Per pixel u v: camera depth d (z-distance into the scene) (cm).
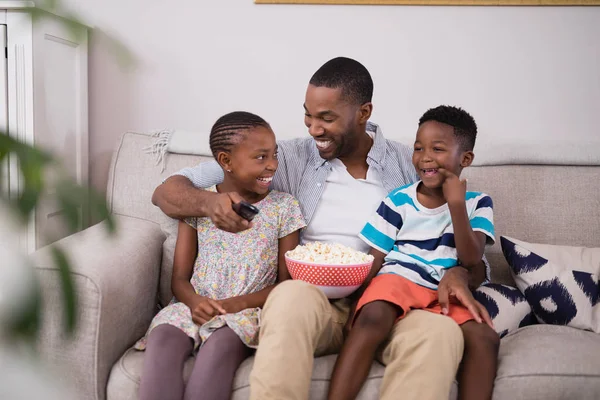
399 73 194
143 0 196
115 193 168
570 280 141
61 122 173
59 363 111
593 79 191
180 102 200
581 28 189
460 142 137
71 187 23
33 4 25
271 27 195
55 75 169
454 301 128
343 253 129
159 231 156
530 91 192
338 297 128
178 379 112
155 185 167
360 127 151
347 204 151
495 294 140
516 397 112
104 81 199
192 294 132
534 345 121
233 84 198
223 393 110
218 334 118
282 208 144
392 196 145
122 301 121
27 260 21
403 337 111
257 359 106
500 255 159
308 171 154
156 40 198
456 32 191
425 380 106
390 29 192
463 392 112
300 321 107
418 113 195
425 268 135
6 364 22
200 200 132
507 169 166
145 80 200
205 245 140
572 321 138
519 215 161
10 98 153
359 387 111
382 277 130
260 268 138
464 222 130
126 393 113
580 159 166
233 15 196
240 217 123
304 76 196
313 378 113
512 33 190
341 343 126
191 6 196
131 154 172
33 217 22
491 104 193
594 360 116
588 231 159
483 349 114
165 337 118
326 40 194
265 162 136
